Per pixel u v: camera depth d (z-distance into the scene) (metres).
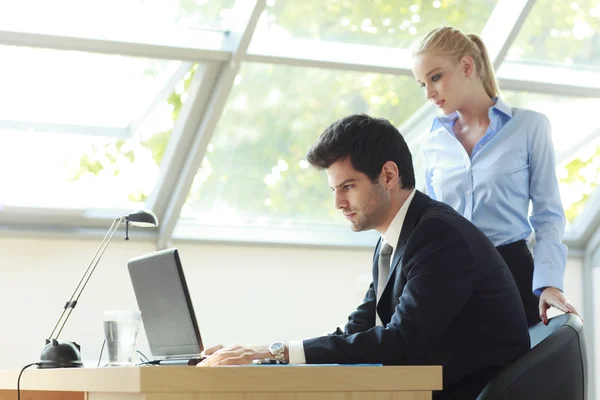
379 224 2.79
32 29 4.73
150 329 3.20
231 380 1.87
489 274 2.64
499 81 5.77
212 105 5.23
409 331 2.46
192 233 5.80
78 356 2.91
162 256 3.04
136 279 3.23
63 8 4.82
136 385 1.82
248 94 5.45
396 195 2.77
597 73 6.13
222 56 5.06
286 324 5.95
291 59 5.21
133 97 5.42
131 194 5.75
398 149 2.76
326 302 6.08
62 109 5.41
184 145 5.46
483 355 2.65
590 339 6.79
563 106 6.25
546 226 3.66
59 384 2.41
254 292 5.89
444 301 2.51
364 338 2.42
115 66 5.20
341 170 2.72
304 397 1.93
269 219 6.14
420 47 3.75
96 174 5.64
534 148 3.73
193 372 1.84
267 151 5.81
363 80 5.62
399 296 2.67
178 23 5.05
